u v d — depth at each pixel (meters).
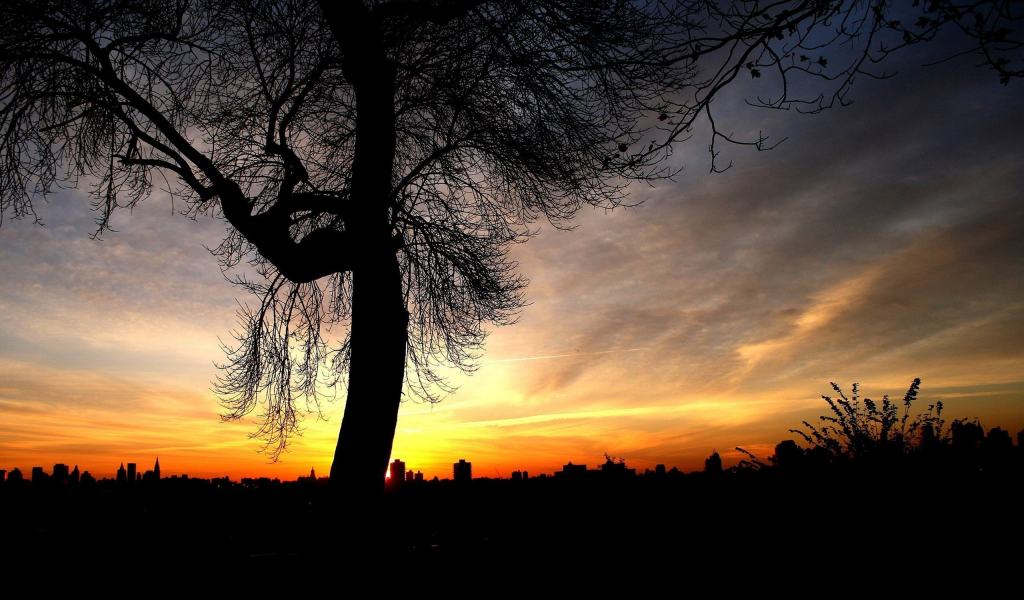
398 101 10.02
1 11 7.38
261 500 12.22
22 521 10.13
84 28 7.66
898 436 6.36
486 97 9.16
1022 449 5.93
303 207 8.50
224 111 9.34
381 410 7.76
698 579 6.32
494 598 6.68
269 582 7.11
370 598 6.83
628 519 8.45
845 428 6.62
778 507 6.73
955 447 6.10
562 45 8.52
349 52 8.45
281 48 9.04
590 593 6.47
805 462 6.75
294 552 8.08
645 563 7.02
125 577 7.52
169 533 9.53
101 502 12.02
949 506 5.77
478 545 8.54
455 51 8.80
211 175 7.89
